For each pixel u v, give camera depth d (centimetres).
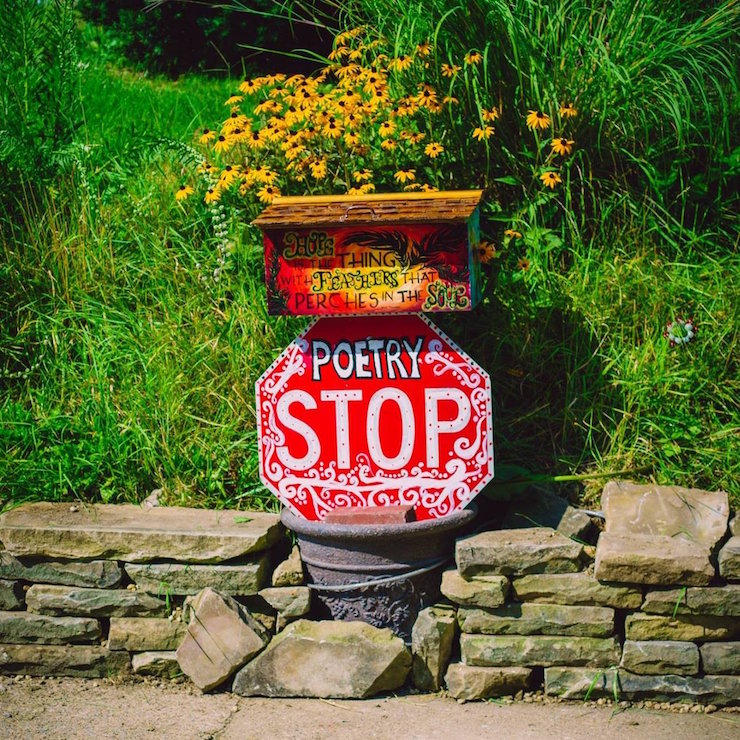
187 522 403
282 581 388
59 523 402
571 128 486
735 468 411
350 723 354
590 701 369
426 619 375
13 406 462
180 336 469
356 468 396
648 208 484
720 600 357
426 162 495
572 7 507
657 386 427
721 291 451
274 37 819
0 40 577
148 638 394
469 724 352
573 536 387
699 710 362
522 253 477
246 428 445
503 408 441
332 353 394
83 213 524
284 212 383
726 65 519
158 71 884
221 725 356
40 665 400
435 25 506
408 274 372
